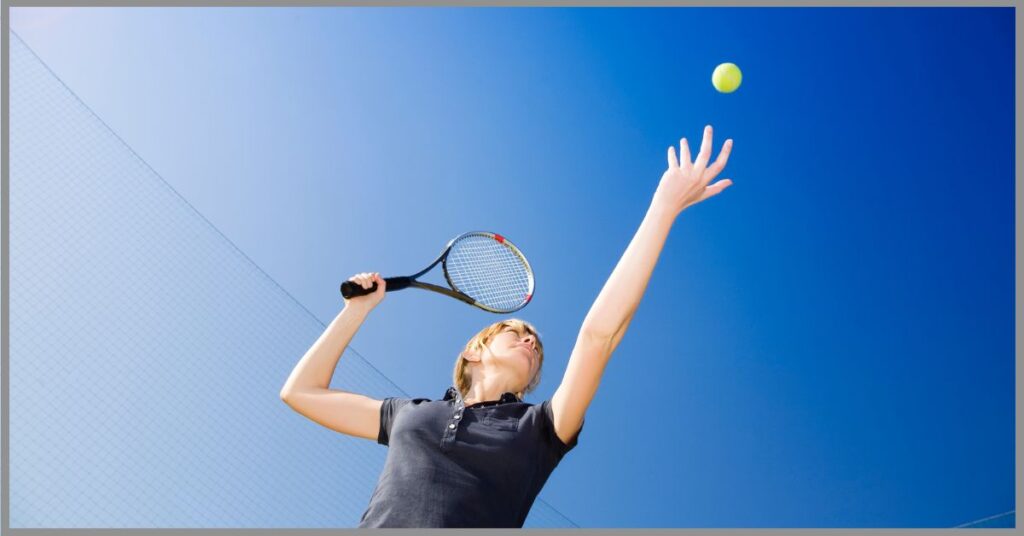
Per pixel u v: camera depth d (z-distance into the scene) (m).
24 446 4.63
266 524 5.14
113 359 5.14
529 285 3.76
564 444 2.27
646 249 2.16
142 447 5.00
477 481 2.14
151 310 5.39
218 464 5.18
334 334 2.79
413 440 2.22
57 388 4.91
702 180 2.20
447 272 3.62
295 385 2.67
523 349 2.73
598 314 2.15
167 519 4.90
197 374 5.34
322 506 5.27
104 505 4.74
